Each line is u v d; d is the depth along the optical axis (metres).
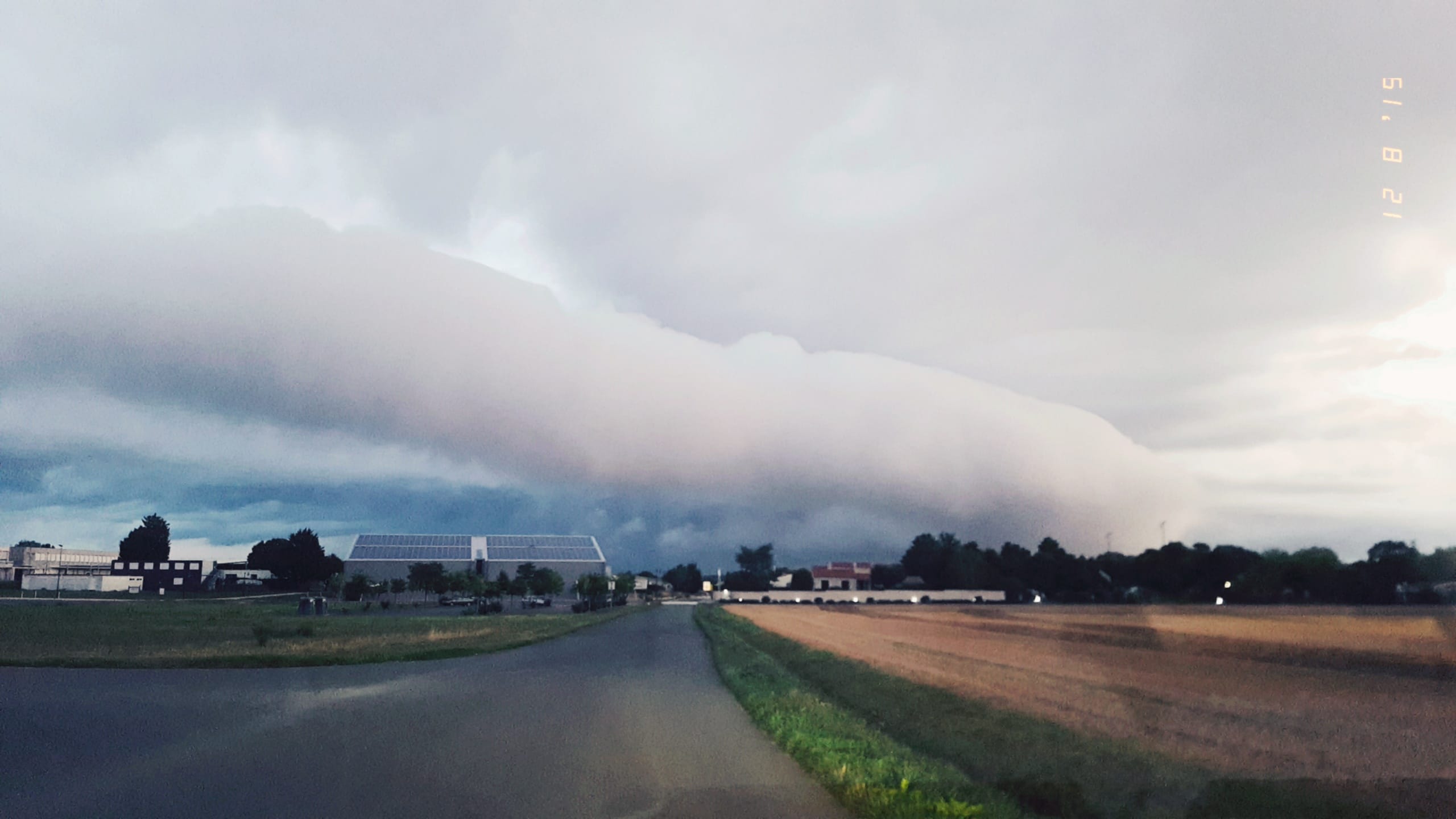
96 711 16.86
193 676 23.69
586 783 10.88
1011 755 12.87
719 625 63.56
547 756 12.70
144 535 175.88
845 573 177.50
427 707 18.17
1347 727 15.30
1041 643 39.38
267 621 54.22
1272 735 14.43
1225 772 11.51
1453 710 17.39
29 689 20.11
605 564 159.50
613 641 45.34
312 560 160.00
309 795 10.10
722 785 10.83
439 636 42.19
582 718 16.81
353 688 21.58
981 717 16.52
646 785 10.79
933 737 14.77
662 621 75.44
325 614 72.75
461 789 10.46
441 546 153.00
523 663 30.39
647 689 22.50
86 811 9.34
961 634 48.44
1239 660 29.45
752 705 18.09
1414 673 24.94
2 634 37.56
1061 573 143.88
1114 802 10.14
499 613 87.31
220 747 13.14
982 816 9.20
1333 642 36.16
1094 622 59.91
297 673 25.03
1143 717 16.38
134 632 40.28
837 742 13.22
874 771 11.03
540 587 126.50
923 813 9.13
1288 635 41.69
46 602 87.38
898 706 18.66
